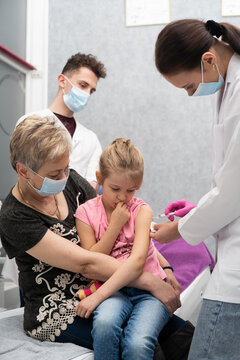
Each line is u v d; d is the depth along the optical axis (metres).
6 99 2.52
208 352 1.09
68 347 1.09
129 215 1.25
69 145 1.18
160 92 2.87
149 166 2.87
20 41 2.84
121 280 1.14
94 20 2.95
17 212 1.16
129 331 1.06
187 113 2.84
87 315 1.11
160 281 1.23
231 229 1.14
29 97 2.85
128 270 1.15
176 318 1.28
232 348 1.08
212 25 1.20
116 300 1.14
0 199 2.33
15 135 1.16
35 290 1.20
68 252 1.15
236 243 1.12
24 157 1.14
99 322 1.05
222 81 1.21
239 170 1.05
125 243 1.27
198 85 1.21
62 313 1.14
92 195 1.42
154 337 1.07
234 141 1.04
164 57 1.18
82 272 1.18
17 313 1.48
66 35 2.97
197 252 1.99
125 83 2.91
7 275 2.04
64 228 1.25
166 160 2.85
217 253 1.20
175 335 1.23
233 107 1.14
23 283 1.22
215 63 1.16
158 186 2.85
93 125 2.94
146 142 2.88
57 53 2.98
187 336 1.23
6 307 2.15
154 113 2.88
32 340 1.16
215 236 1.24
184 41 1.15
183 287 1.78
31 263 1.20
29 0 2.94
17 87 2.68
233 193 1.08
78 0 2.97
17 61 2.66
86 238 1.27
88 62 2.22
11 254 1.19
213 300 1.11
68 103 2.21
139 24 2.90
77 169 2.27
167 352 1.22
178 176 2.83
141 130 2.88
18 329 1.26
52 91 2.96
